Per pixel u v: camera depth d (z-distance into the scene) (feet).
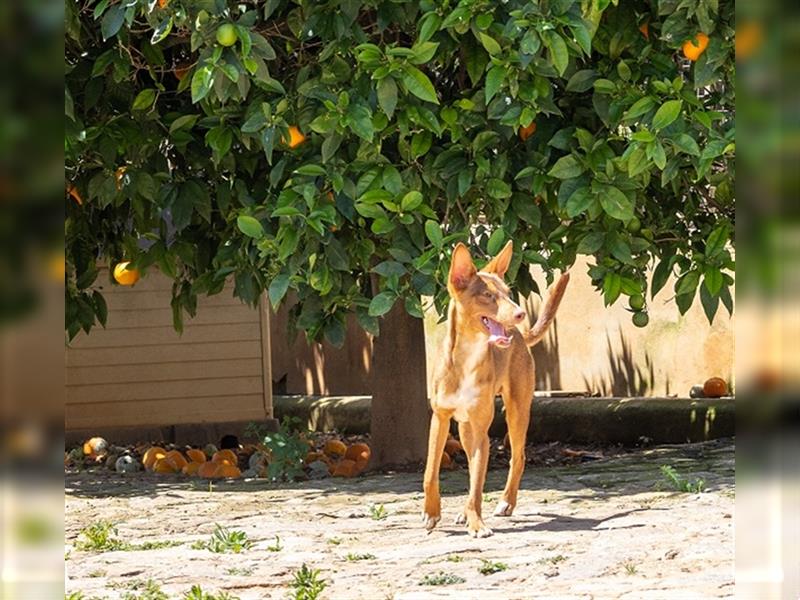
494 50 27.55
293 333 38.19
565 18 26.61
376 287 38.19
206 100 30.89
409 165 31.07
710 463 35.99
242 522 29.14
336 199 30.22
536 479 35.22
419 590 19.63
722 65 28.37
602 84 29.17
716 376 45.80
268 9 28.76
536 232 33.71
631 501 29.50
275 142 30.60
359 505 31.42
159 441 48.85
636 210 34.63
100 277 48.55
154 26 27.35
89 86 32.35
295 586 20.33
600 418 45.93
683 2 26.84
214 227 36.94
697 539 23.30
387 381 40.24
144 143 33.01
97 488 37.27
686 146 27.76
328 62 30.68
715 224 32.83
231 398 49.88
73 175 33.65
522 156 31.68
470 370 25.40
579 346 53.11
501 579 20.42
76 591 20.12
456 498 31.86
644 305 33.47
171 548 25.43
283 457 38.24
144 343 49.03
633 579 19.75
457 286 25.26
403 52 27.73
